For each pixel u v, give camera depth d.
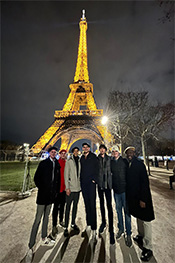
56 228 4.25
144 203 3.41
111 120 20.83
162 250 3.42
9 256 3.23
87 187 4.39
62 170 5.09
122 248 3.52
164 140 25.00
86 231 4.30
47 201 3.65
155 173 17.56
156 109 18.75
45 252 3.35
